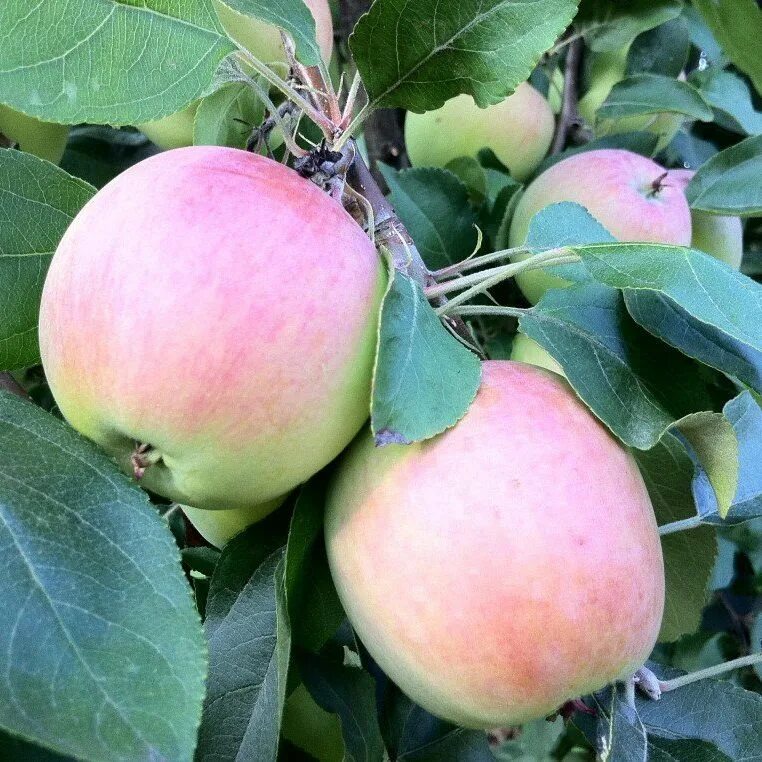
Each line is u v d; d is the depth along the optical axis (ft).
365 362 0.53
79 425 0.54
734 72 1.47
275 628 0.66
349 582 0.57
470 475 0.52
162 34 0.58
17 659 0.43
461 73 0.64
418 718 0.78
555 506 0.52
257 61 0.62
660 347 0.69
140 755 0.41
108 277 0.48
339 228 0.54
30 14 0.53
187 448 0.50
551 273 0.69
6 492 0.49
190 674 0.45
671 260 0.57
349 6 1.11
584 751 1.49
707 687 0.72
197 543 0.94
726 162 1.07
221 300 0.47
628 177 0.95
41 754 0.51
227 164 0.54
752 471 0.79
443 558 0.51
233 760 0.62
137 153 1.19
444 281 0.71
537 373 0.61
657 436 0.60
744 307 0.55
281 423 0.50
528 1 0.61
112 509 0.51
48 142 0.92
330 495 0.60
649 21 1.19
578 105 1.27
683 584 0.82
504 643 0.51
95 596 0.46
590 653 0.52
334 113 0.69
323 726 0.72
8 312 0.64
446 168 1.10
